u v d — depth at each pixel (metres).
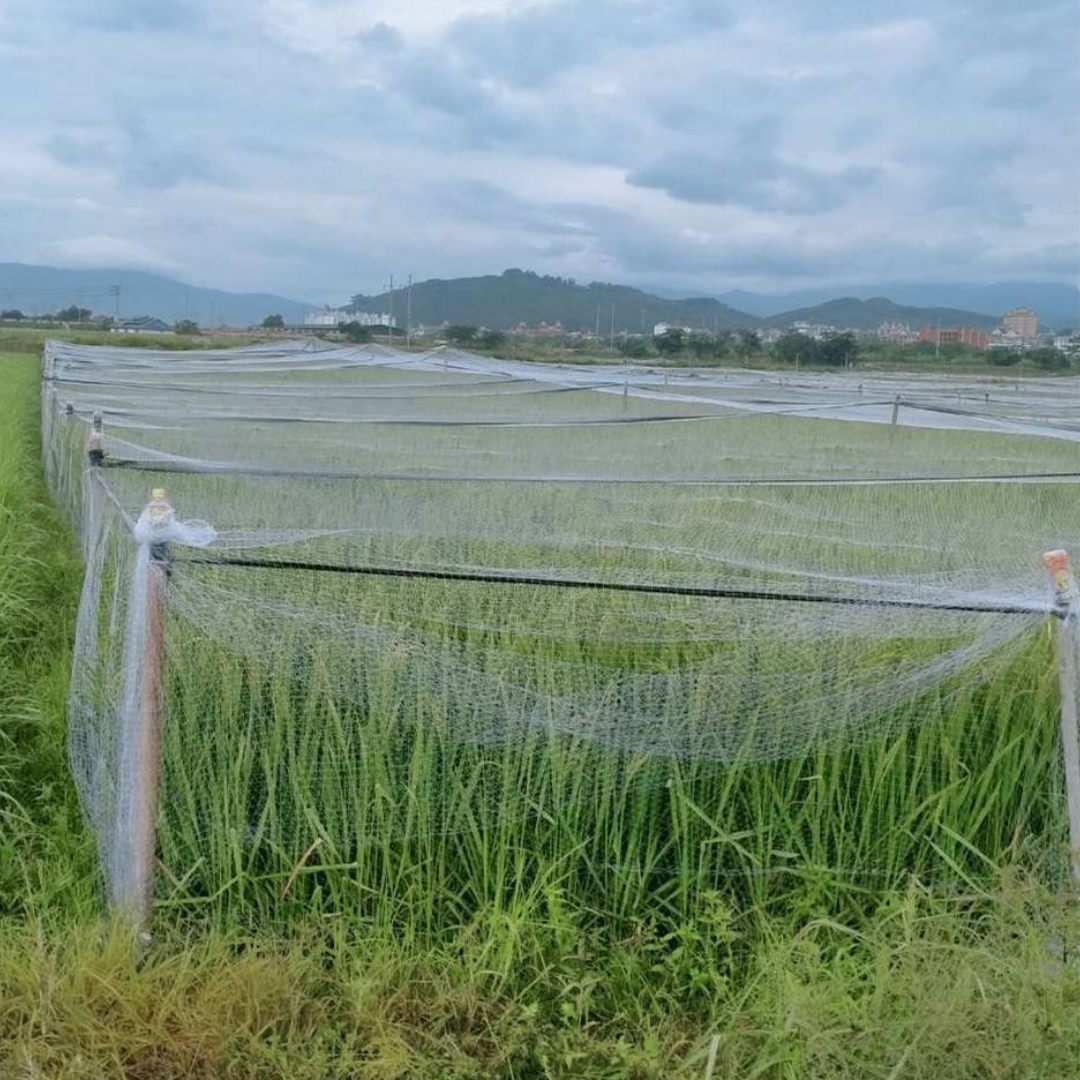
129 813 3.83
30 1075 3.15
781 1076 3.21
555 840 4.18
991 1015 3.07
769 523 7.76
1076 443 14.40
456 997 3.62
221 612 4.08
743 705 4.23
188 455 11.59
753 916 4.13
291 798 4.21
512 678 4.33
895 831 4.25
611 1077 3.30
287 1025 3.48
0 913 4.22
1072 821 3.81
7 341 59.56
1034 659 4.38
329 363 25.62
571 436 14.45
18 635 7.34
